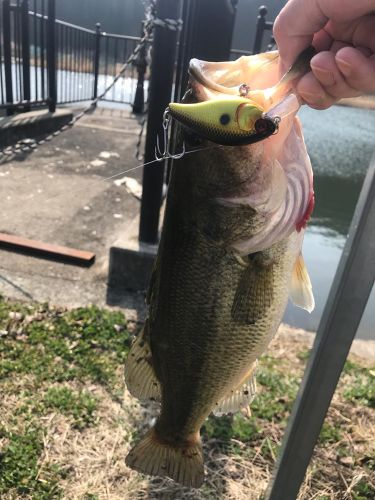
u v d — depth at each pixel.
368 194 0.32
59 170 1.63
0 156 1.68
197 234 0.33
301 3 0.29
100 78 3.23
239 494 0.57
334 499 0.58
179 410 0.38
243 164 0.30
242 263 0.32
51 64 2.00
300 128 0.33
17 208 1.29
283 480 0.43
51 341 0.77
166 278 0.35
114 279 0.97
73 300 0.90
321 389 0.38
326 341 0.36
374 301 1.16
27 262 1.03
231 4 0.73
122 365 0.74
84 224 1.25
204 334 0.34
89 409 0.65
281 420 0.67
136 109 2.63
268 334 0.35
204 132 0.25
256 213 0.31
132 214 1.34
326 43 0.31
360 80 0.27
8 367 0.71
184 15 0.91
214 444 0.62
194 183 0.31
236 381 0.37
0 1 1.77
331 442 0.65
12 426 0.62
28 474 0.57
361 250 0.34
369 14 0.29
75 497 0.55
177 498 0.56
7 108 1.81
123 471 0.58
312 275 1.26
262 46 1.27
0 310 0.83
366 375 0.79
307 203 0.32
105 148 1.94
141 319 0.86
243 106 0.24
